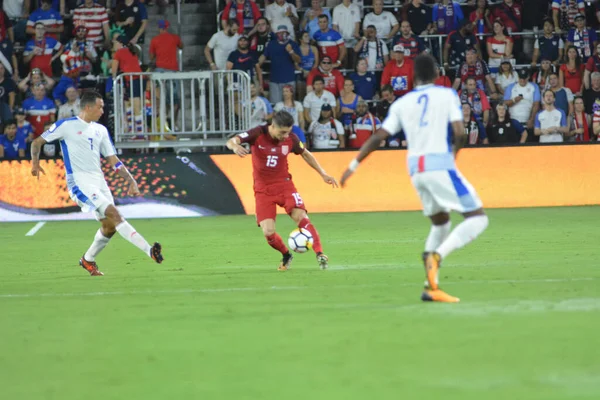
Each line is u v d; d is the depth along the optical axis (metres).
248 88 63.47
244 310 22.39
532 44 72.00
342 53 69.19
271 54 67.44
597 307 21.45
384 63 68.69
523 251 35.62
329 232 46.34
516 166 59.66
